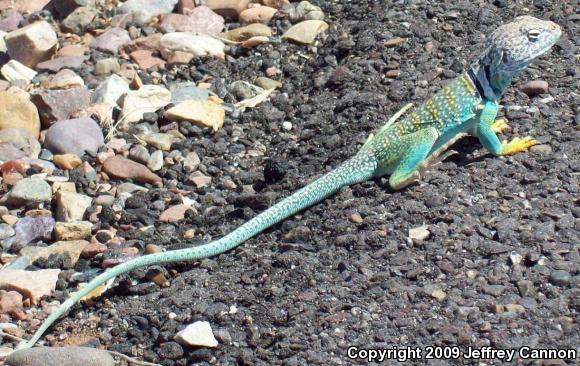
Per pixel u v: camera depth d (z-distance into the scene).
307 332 7.35
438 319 7.20
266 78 11.49
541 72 9.90
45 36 12.16
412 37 10.95
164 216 9.33
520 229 7.85
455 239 7.88
